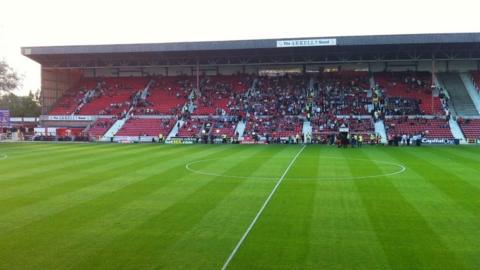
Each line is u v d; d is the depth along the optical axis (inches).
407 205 680.4
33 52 2532.0
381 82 2593.5
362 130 2182.6
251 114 2442.2
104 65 2787.9
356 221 589.3
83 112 2642.7
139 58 2677.2
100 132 2422.5
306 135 2139.5
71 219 612.1
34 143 2151.8
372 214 625.9
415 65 2684.5
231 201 716.7
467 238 516.7
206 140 2177.7
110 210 661.3
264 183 886.4
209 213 637.9
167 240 515.2
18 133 2447.1
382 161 1264.8
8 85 2610.7
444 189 810.2
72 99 2787.9
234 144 2043.6
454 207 666.2
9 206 693.3
